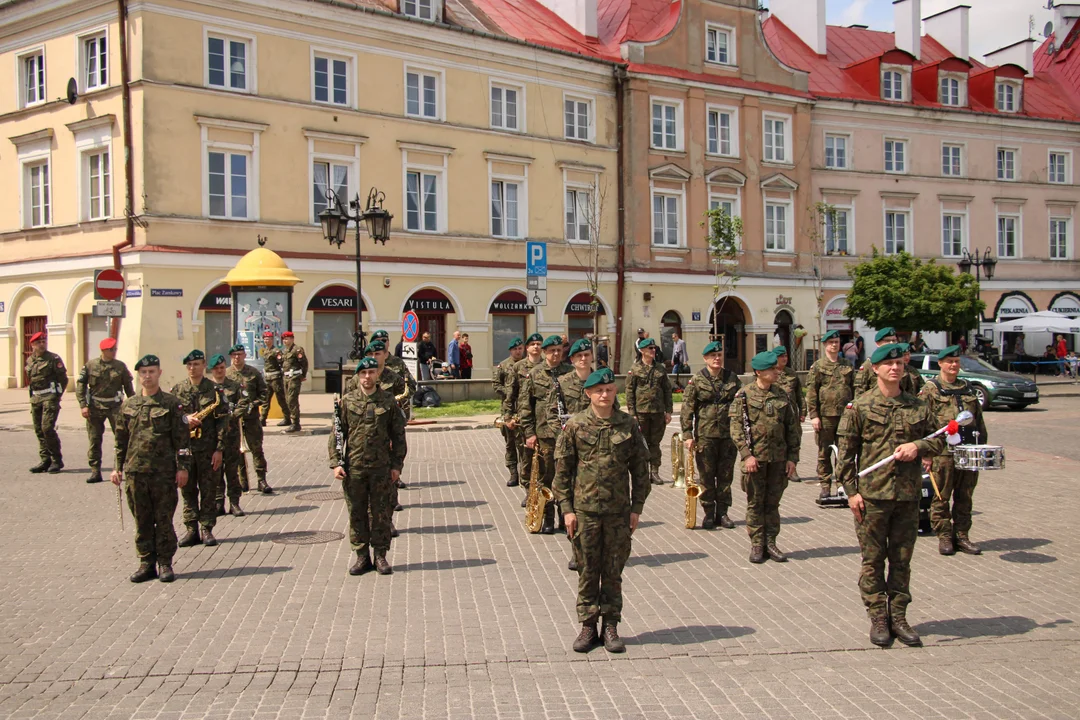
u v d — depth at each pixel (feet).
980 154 154.61
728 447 36.40
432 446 63.67
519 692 19.84
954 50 165.17
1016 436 67.05
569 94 118.83
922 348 123.13
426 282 106.32
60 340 95.81
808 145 138.82
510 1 133.59
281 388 68.54
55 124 96.43
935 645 22.72
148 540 29.01
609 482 22.24
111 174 91.86
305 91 98.22
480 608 25.95
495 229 113.91
